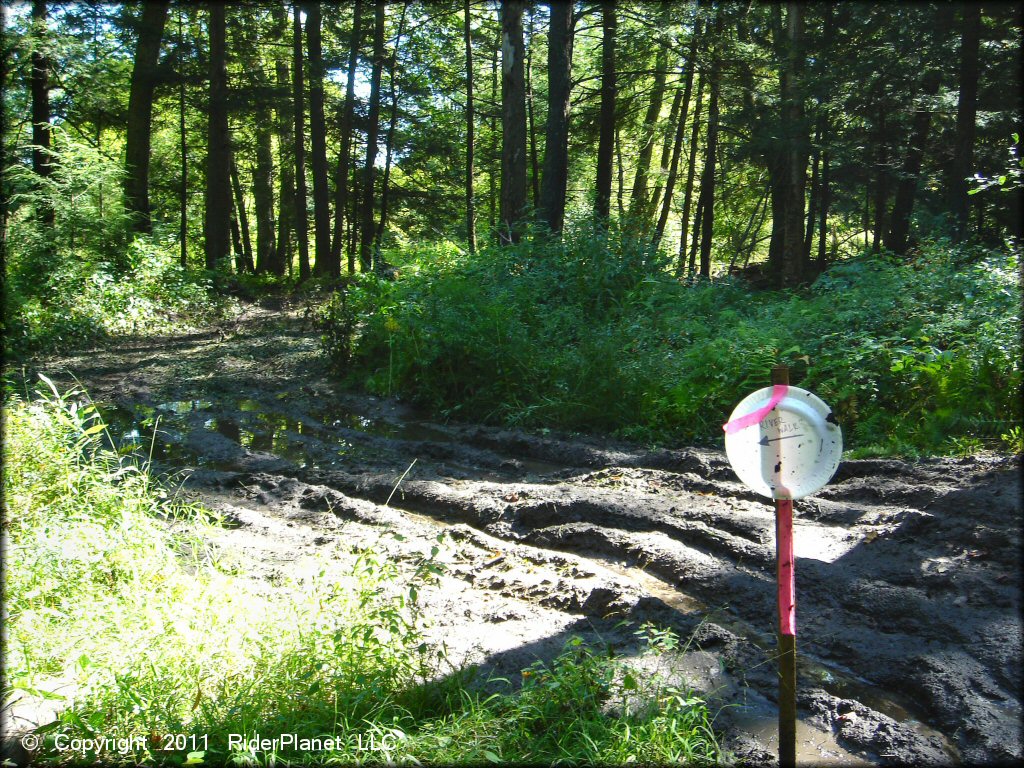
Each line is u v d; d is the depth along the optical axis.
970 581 5.14
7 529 5.38
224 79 25.48
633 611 5.06
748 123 20.81
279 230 37.41
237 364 14.23
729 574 5.60
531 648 4.67
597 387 10.07
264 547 6.32
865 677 4.46
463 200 33.94
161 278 21.02
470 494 7.54
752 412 3.26
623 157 36.62
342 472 8.39
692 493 7.39
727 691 4.20
